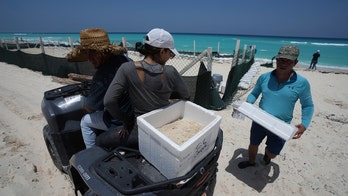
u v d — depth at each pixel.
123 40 6.20
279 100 2.40
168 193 1.47
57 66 8.34
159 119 1.64
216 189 2.80
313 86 8.71
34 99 5.77
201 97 5.18
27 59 9.56
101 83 1.91
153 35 1.43
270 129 2.13
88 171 1.53
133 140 1.76
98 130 2.25
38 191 2.60
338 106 6.21
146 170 1.62
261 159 3.43
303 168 3.25
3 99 5.74
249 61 11.88
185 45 54.94
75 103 2.49
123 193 1.34
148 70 1.47
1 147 3.46
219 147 1.88
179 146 1.28
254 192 2.77
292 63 2.15
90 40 1.80
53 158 2.97
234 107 2.48
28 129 4.10
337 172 3.18
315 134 4.30
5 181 2.70
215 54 20.56
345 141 4.05
